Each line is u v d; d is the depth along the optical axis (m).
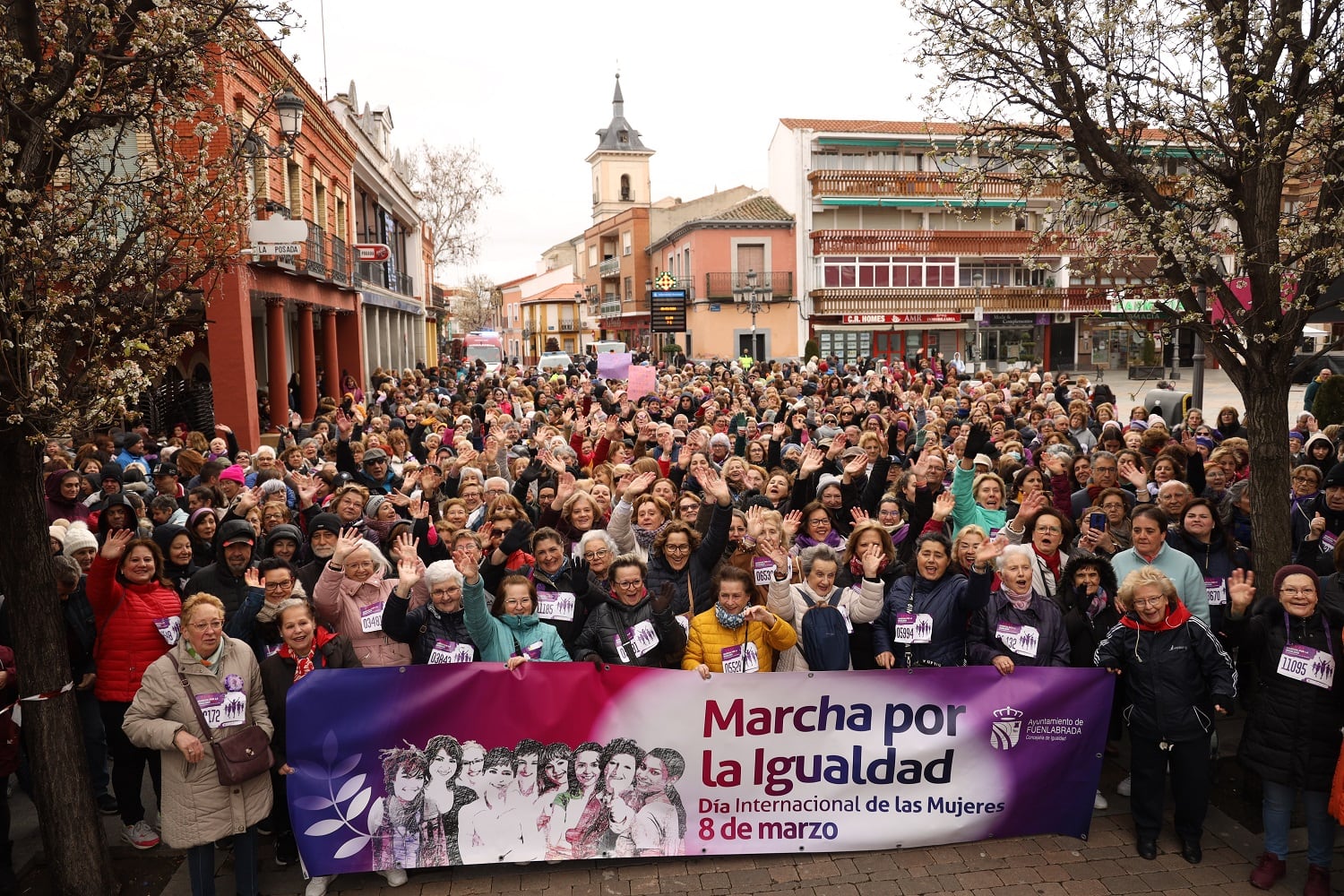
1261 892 5.14
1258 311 6.75
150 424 16.67
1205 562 6.76
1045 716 5.69
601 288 75.06
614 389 22.42
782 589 5.75
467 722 5.40
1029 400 17.06
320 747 5.27
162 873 5.58
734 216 49.78
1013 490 8.30
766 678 5.54
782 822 5.61
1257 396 6.81
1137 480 7.58
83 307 5.43
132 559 5.75
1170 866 5.41
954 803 5.69
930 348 49.72
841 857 5.60
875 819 5.65
